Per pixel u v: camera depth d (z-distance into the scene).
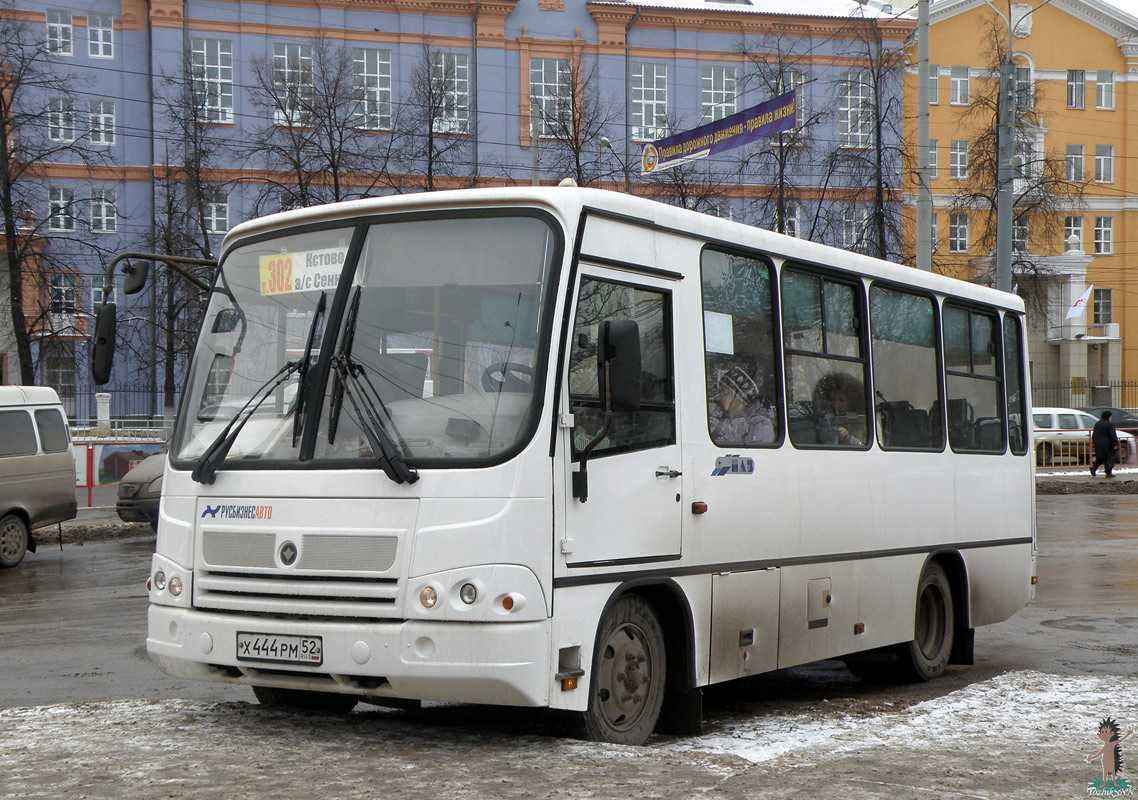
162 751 6.40
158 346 43.72
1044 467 41.53
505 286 6.64
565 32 53.62
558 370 6.48
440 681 6.18
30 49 45.53
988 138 45.41
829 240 44.19
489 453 6.32
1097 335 65.19
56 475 19.86
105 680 9.80
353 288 6.92
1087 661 11.21
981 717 7.98
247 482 6.77
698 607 7.50
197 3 50.62
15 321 40.91
